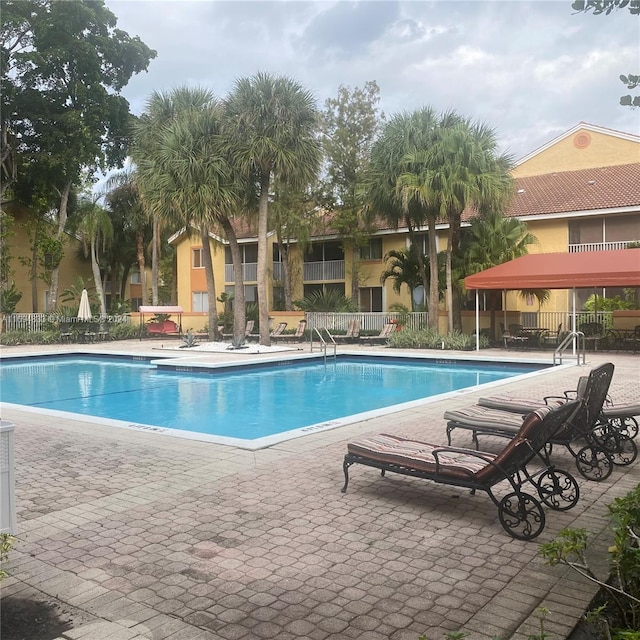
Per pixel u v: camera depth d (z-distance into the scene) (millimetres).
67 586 3682
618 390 11516
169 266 46188
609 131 30906
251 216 26312
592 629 3094
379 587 3656
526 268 20297
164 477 5969
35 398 13289
